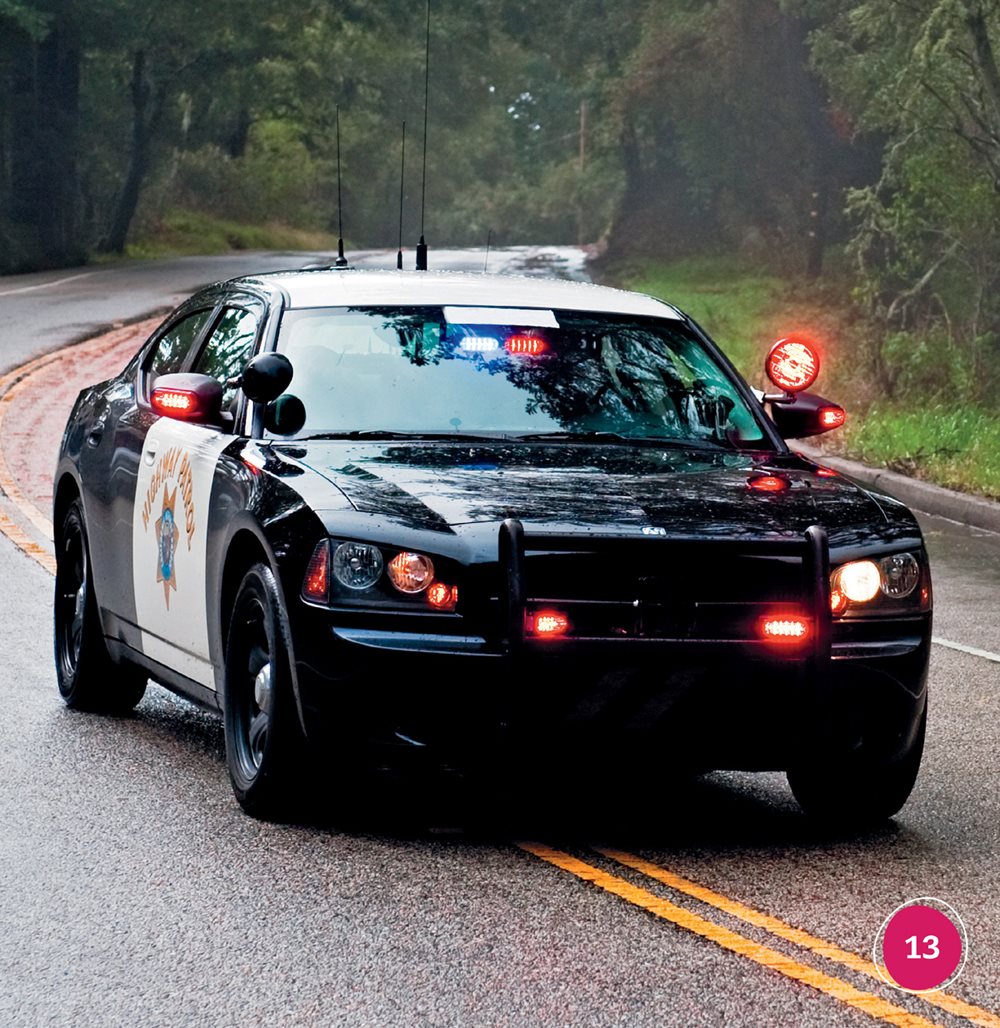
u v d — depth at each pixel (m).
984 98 28.81
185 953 6.41
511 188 155.62
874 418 26.56
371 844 7.78
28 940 6.55
